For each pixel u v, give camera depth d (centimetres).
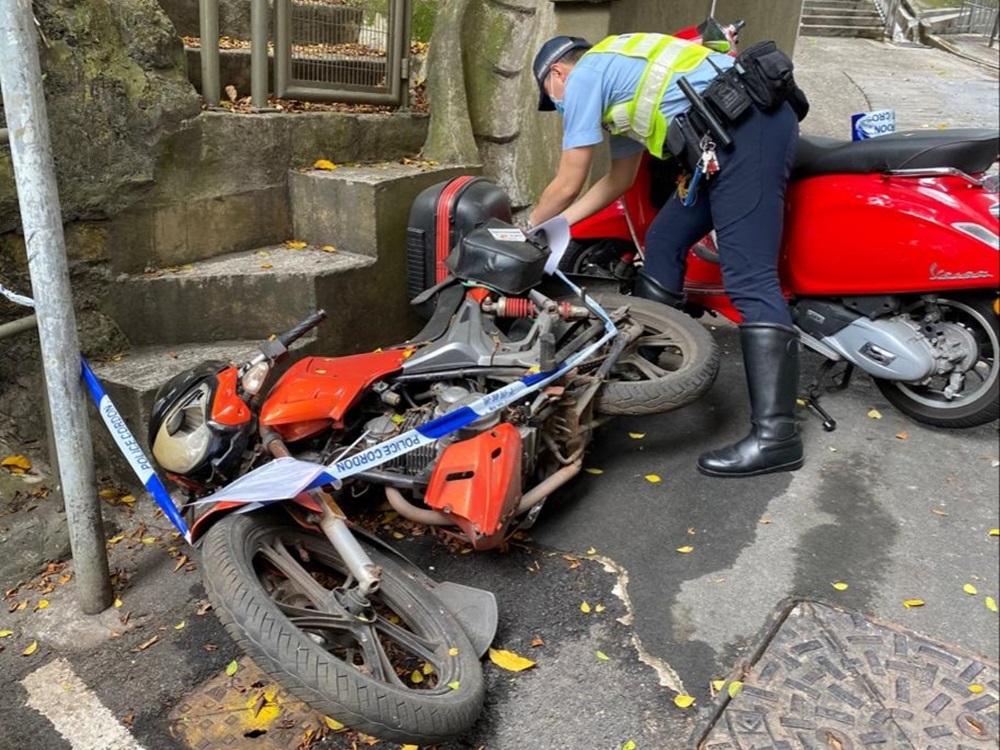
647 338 336
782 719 217
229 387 247
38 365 308
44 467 306
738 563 275
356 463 222
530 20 467
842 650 239
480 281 289
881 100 937
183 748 207
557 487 272
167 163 331
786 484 316
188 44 390
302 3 430
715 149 298
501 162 481
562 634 246
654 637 244
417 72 482
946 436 351
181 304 332
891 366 333
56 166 293
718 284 373
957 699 223
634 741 210
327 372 259
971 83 1045
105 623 247
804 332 354
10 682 226
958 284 309
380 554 250
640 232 389
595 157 466
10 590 257
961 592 263
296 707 218
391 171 396
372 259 368
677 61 303
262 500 212
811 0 1455
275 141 371
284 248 379
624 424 359
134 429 294
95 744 208
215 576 200
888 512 301
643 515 299
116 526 287
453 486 236
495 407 244
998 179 322
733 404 376
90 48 301
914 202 312
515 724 215
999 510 303
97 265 314
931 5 1537
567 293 343
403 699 191
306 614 210
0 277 290
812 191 333
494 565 274
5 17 199
